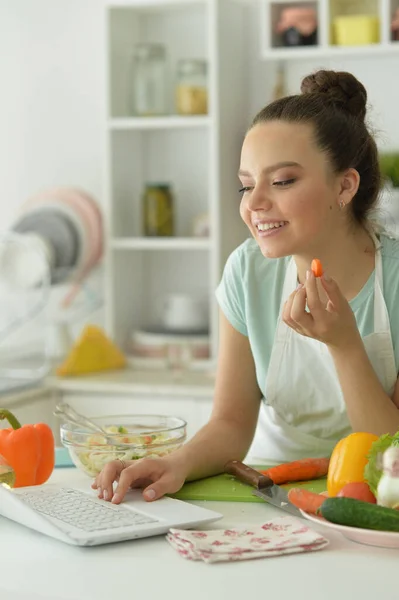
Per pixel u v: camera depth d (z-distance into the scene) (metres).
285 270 2.03
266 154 1.75
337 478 1.60
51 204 3.91
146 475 1.70
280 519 1.53
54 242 3.87
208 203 4.09
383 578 1.31
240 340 2.09
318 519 1.49
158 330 3.97
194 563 1.38
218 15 3.71
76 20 4.19
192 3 3.82
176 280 4.18
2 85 4.32
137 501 1.66
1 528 1.57
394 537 1.40
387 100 3.83
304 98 1.80
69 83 4.22
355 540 1.47
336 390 2.02
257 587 1.28
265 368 2.06
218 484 1.82
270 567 1.36
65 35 4.21
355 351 1.79
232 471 1.86
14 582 1.31
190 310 3.94
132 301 4.12
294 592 1.26
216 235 3.75
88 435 1.82
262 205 1.76
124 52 4.00
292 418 2.11
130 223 4.07
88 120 4.21
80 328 4.28
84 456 1.80
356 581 1.30
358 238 1.95
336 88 1.87
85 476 1.91
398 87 3.81
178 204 4.14
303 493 1.56
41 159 4.29
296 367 2.02
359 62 3.86
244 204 1.81
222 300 2.10
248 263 2.06
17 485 1.77
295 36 3.68
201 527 1.55
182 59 4.08
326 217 1.80
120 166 3.98
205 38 4.04
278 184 1.76
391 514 1.42
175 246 3.84
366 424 1.81
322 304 1.74
